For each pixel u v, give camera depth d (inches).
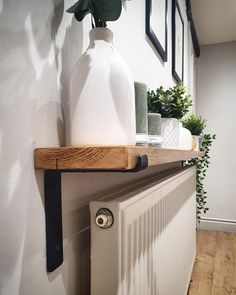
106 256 20.8
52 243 18.3
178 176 44.7
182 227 50.1
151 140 28.2
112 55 18.9
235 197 119.6
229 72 122.9
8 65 15.4
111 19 19.4
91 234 21.2
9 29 15.5
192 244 69.7
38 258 17.4
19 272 15.9
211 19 103.8
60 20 20.3
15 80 15.9
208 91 125.9
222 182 121.6
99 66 18.0
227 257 87.9
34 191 17.1
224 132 122.6
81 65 18.4
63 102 20.6
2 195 14.9
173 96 35.5
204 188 123.6
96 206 20.9
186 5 91.1
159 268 32.7
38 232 17.4
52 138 19.1
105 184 27.6
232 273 76.3
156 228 31.2
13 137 15.7
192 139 51.8
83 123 17.8
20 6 16.3
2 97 15.0
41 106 18.1
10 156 15.5
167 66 63.7
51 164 16.4
